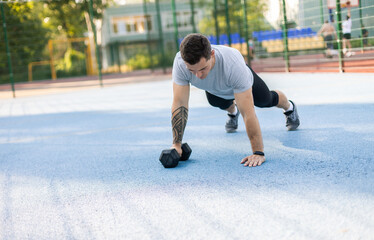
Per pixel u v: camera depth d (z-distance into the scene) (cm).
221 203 187
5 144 421
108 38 3031
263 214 168
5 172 295
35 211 204
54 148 375
